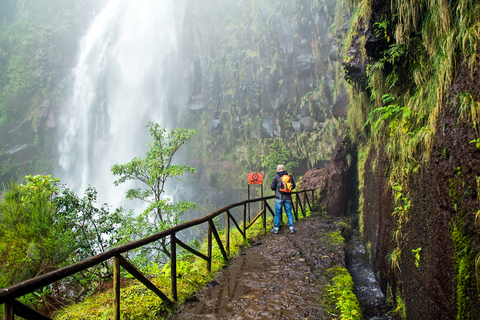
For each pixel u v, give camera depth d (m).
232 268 4.43
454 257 2.05
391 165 4.08
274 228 6.80
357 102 7.78
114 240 5.79
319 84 20.58
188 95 30.42
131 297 3.14
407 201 3.23
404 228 3.33
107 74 36.25
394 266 3.76
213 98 28.12
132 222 6.23
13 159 33.12
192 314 2.95
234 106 26.31
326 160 19.27
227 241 4.89
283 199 6.73
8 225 3.45
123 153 34.44
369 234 6.45
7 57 37.81
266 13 25.62
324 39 20.11
